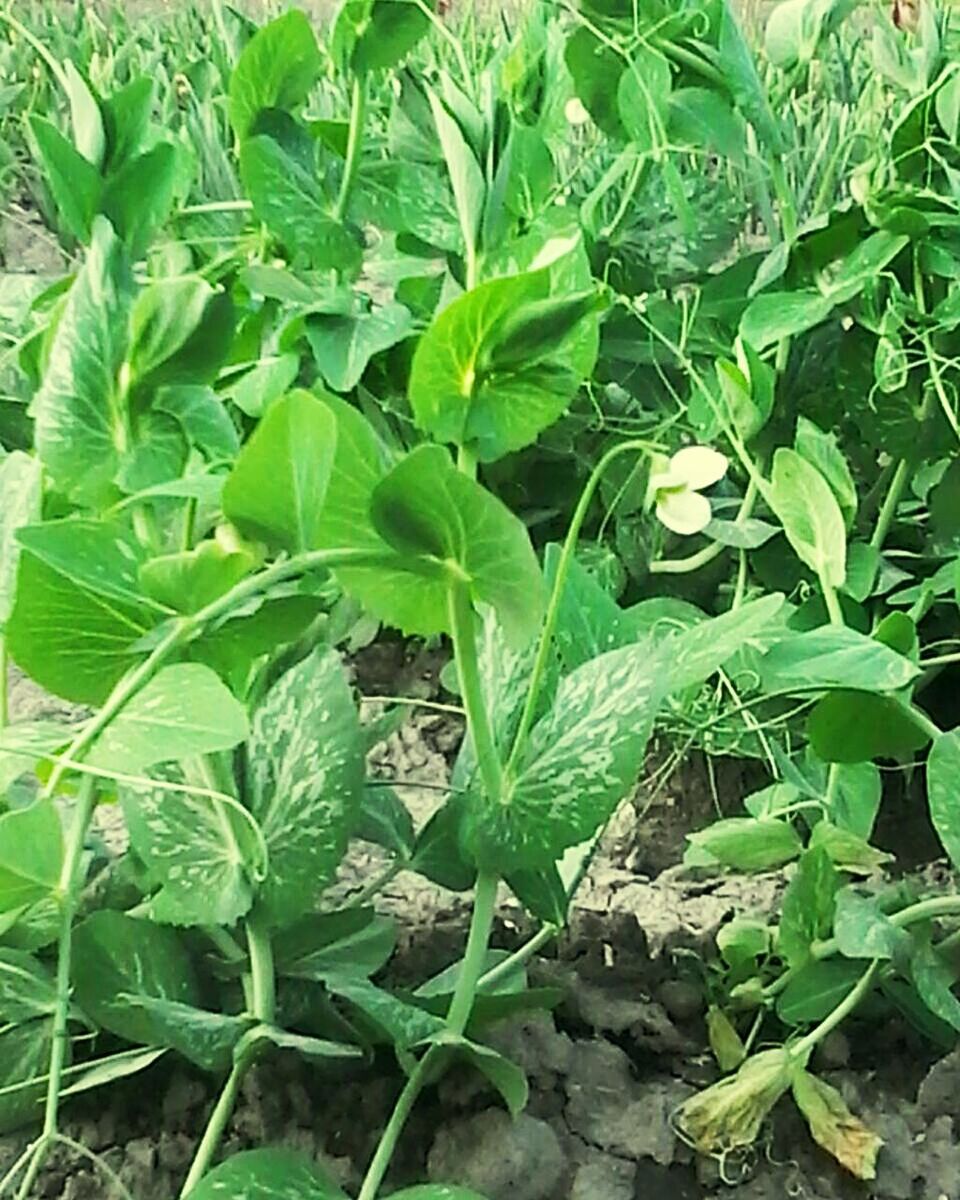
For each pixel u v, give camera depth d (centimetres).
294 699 46
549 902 49
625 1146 50
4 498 44
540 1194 48
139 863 51
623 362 80
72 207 50
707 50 72
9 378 67
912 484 74
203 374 42
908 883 57
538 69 83
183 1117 50
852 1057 56
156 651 37
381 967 53
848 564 66
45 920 48
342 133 72
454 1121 50
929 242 68
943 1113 53
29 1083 45
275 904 45
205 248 79
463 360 40
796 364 74
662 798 72
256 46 64
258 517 38
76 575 38
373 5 65
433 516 38
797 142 106
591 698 45
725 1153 50
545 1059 52
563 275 48
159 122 113
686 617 66
